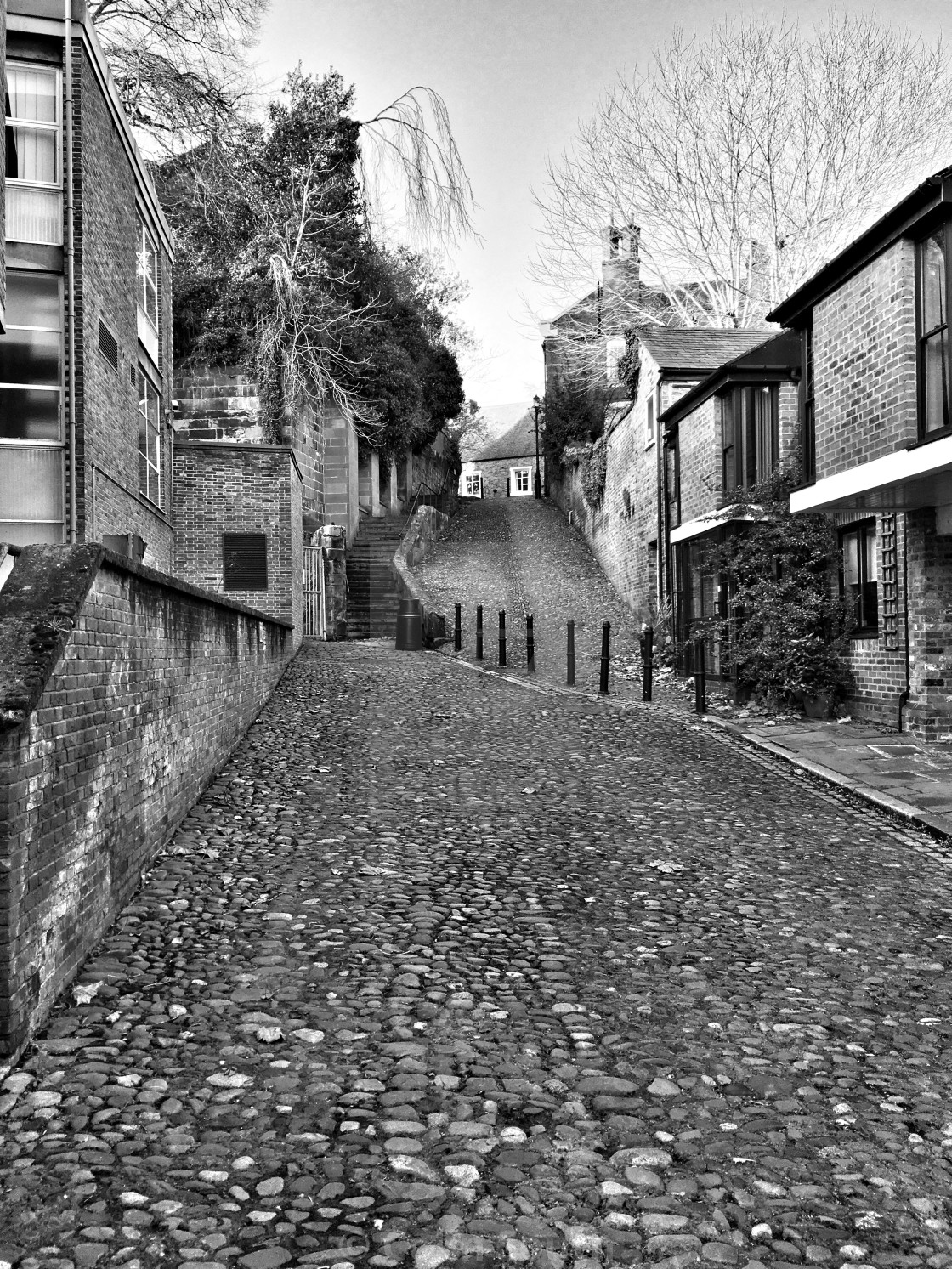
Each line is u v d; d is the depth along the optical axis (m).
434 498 40.16
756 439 15.87
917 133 27.53
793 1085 3.66
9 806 3.52
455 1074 3.65
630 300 31.67
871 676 12.34
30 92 12.80
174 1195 2.84
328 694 13.89
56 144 12.82
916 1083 3.70
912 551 11.16
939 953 5.12
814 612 13.11
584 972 4.75
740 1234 2.75
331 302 26.59
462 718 12.37
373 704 13.24
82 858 4.46
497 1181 2.97
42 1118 3.22
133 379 16.33
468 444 60.84
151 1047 3.77
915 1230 2.80
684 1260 2.64
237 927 5.14
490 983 4.56
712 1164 3.11
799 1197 2.94
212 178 25.45
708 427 17.31
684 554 18.12
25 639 3.91
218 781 8.46
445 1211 2.81
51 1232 2.65
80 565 4.38
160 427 19.22
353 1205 2.82
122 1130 3.17
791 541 13.47
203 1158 3.04
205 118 24.25
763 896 6.02
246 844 6.68
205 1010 4.13
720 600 15.66
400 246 35.16
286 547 20.33
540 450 52.03
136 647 5.58
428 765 9.61
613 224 30.98
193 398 25.45
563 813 7.97
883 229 10.35
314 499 27.38
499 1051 3.86
